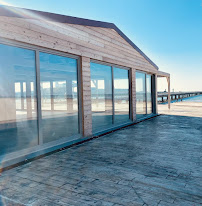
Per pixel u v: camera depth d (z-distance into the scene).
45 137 4.18
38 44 3.90
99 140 5.00
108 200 2.11
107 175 2.79
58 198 2.16
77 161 3.42
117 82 7.03
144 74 9.24
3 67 3.89
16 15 3.41
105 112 6.31
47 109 4.22
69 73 4.86
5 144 3.59
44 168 3.09
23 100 3.94
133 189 2.36
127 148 4.23
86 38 5.30
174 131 6.00
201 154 3.74
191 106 15.09
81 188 2.40
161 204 2.02
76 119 5.05
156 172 2.89
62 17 4.40
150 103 10.04
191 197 2.17
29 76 3.94
